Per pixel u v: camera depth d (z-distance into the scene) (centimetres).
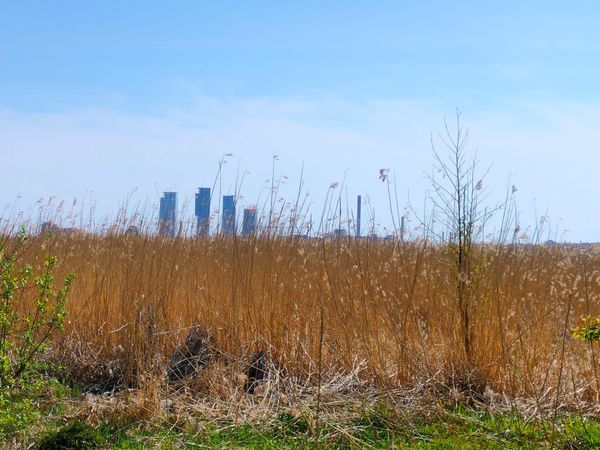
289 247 938
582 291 956
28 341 681
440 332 807
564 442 622
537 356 787
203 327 853
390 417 677
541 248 1050
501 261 897
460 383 767
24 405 642
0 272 663
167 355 838
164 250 979
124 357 824
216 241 991
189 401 725
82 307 903
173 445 630
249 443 634
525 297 879
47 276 684
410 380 768
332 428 659
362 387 745
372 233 967
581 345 812
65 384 804
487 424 670
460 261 810
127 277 899
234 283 884
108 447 623
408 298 807
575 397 698
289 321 834
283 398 720
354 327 820
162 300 861
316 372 777
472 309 798
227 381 752
